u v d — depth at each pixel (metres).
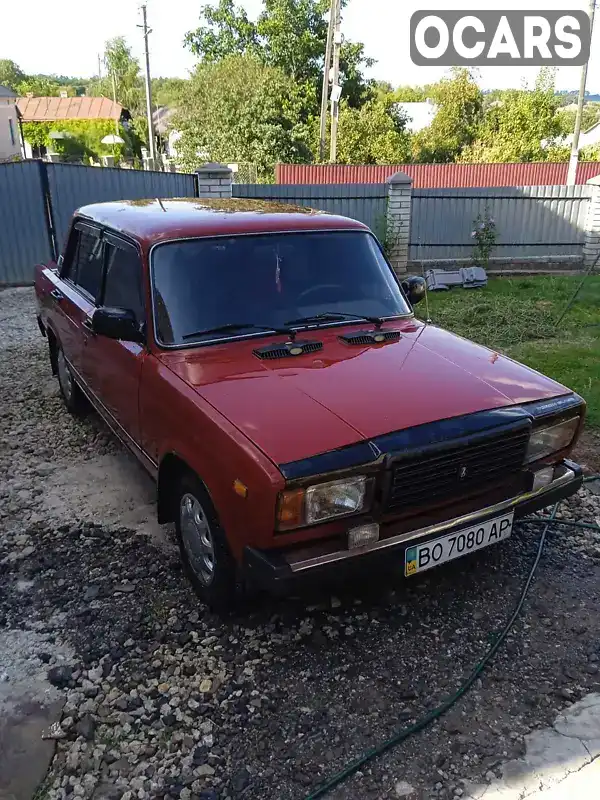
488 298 11.59
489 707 2.81
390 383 3.23
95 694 2.91
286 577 2.70
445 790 2.44
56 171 12.56
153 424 3.57
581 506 4.42
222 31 40.28
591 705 2.81
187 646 3.18
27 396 6.60
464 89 41.38
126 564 3.83
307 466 2.65
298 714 2.79
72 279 5.45
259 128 31.56
